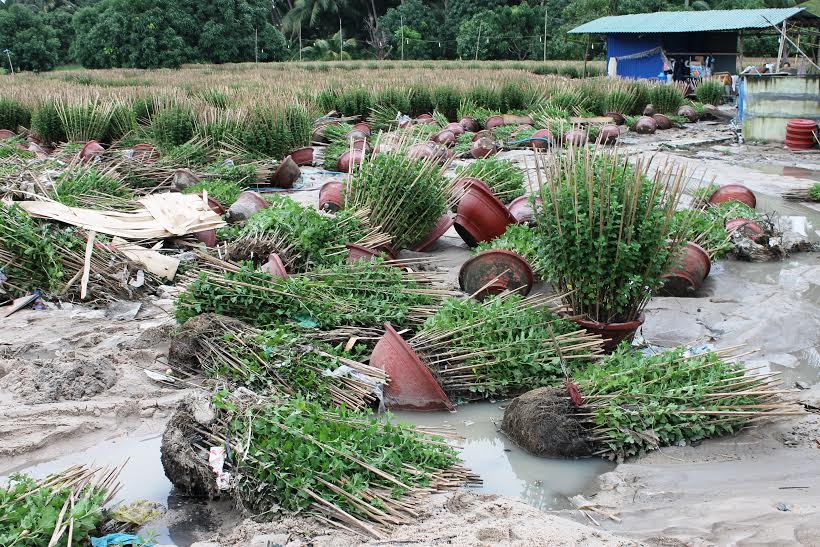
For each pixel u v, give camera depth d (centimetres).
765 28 3962
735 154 2395
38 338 845
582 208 800
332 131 2558
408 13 7412
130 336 848
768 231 1226
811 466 613
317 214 1050
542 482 610
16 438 656
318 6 7681
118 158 1683
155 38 6134
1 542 464
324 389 703
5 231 980
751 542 511
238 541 511
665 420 657
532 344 774
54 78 4641
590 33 4531
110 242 1029
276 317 826
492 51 6881
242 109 2156
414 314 861
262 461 557
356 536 509
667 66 4184
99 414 697
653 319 939
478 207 1136
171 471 586
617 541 496
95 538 512
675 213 983
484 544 487
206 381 736
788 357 852
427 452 600
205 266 994
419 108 3247
